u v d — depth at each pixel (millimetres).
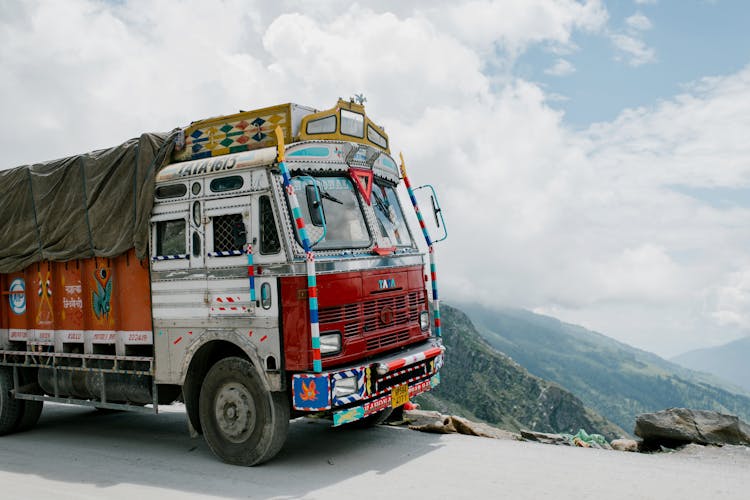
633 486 5598
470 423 8375
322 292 6188
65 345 8594
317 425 8742
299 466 6625
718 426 7262
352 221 7199
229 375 6691
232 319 6609
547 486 5645
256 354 6391
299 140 6730
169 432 9023
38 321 8906
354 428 8516
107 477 6570
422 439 7785
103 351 8203
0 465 7363
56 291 8633
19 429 9508
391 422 8906
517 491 5512
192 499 5609
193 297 6953
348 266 6582
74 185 8367
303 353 6062
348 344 6477
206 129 7266
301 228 6047
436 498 5379
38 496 5918
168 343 7180
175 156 7512
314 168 6836
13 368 9250
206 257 6852
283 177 6207
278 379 6230
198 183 6992
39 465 7281
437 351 7727
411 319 7820
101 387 7996
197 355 7051
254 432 6520
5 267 9102
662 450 7309
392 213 8266
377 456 6969
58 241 8477
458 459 6719
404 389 7090
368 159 7766
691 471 6051
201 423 6988
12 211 9094
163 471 6691
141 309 7625
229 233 6738
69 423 10219
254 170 6539
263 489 5820
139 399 7711
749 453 6699
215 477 6305
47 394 8992
